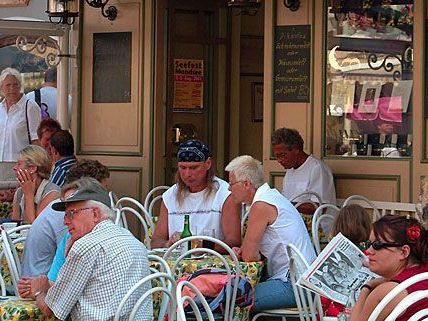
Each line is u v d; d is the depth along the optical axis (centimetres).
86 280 779
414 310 689
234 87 1756
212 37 1731
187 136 1697
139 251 800
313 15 1439
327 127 1434
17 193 1321
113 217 824
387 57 1395
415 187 1347
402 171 1361
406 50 1380
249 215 1048
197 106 1714
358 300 746
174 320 780
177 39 1677
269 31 1471
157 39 1611
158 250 1047
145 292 776
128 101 1627
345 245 823
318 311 912
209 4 1723
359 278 809
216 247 1111
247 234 1041
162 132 1631
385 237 733
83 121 1664
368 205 1380
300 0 1448
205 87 1723
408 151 1370
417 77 1352
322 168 1371
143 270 796
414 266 726
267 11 1473
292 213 1054
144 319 789
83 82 1662
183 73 1694
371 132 1403
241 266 991
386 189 1375
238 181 1065
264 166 1470
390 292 655
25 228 1053
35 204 1144
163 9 1623
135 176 1617
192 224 1141
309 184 1362
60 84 1700
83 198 809
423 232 730
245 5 1480
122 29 1631
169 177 1656
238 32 1758
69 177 1084
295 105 1455
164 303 826
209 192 1147
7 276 1014
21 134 1738
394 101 1386
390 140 1387
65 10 1639
